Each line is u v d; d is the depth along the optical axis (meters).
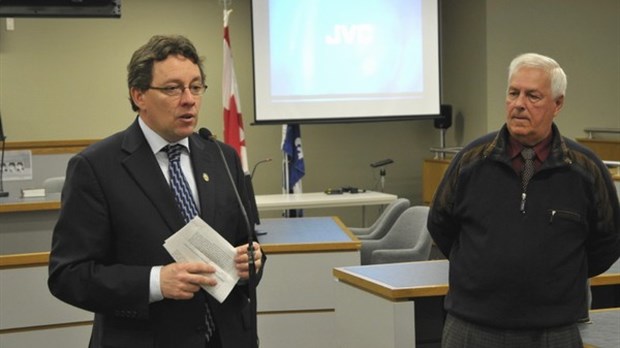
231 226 1.99
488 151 2.35
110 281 1.81
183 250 1.86
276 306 4.01
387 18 7.29
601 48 7.84
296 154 7.10
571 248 2.30
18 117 7.23
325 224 4.71
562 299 2.29
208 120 7.68
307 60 7.13
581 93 7.82
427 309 3.52
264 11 7.03
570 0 7.71
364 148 8.15
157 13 7.54
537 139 2.30
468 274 2.37
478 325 2.35
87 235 1.86
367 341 3.14
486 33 7.49
